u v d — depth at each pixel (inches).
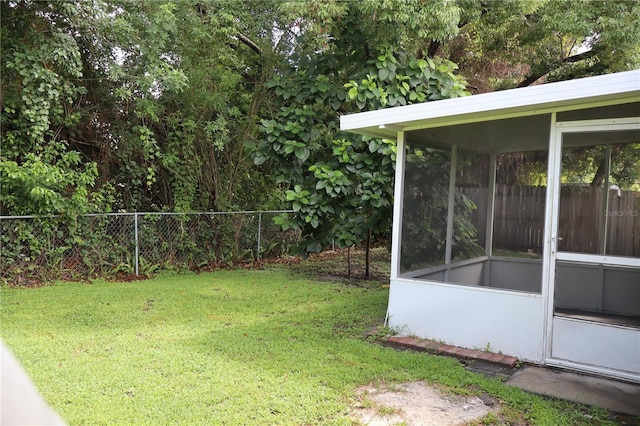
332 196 273.9
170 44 331.9
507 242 225.3
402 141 195.5
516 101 154.5
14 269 277.6
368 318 219.6
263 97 388.5
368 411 123.5
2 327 190.9
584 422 119.3
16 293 253.4
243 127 389.1
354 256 450.3
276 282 310.7
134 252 324.8
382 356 164.6
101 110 338.0
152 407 121.7
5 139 281.7
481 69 466.3
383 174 279.6
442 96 280.4
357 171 283.7
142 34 312.0
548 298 161.6
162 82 309.4
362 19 294.4
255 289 284.4
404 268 198.5
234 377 142.8
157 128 360.8
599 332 151.9
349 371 149.2
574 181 162.7
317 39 309.6
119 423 112.9
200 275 335.0
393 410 123.5
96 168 317.7
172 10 322.3
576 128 158.9
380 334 191.6
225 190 395.9
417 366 156.1
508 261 224.5
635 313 162.7
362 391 135.6
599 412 124.4
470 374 149.3
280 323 207.3
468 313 176.7
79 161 309.7
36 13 279.4
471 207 229.8
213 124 349.4
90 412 118.1
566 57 442.0
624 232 163.5
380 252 475.5
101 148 343.0
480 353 169.3
